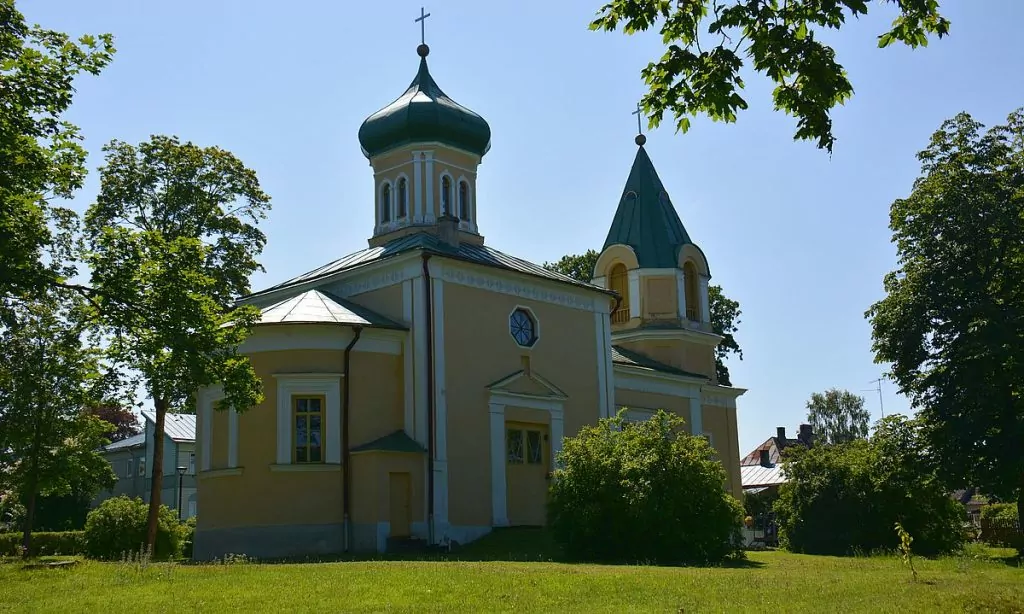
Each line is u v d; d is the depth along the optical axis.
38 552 39.84
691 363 43.69
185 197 34.16
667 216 45.09
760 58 10.96
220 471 28.72
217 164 35.19
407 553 27.06
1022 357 26.88
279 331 28.84
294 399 28.59
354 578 16.69
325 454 28.31
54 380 30.92
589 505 24.19
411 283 30.78
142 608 13.54
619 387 39.38
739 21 10.96
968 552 30.97
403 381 30.27
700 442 25.23
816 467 33.38
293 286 34.22
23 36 20.98
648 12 11.21
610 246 44.66
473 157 37.62
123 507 35.78
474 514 30.36
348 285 32.91
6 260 20.25
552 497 25.42
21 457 31.91
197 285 22.30
